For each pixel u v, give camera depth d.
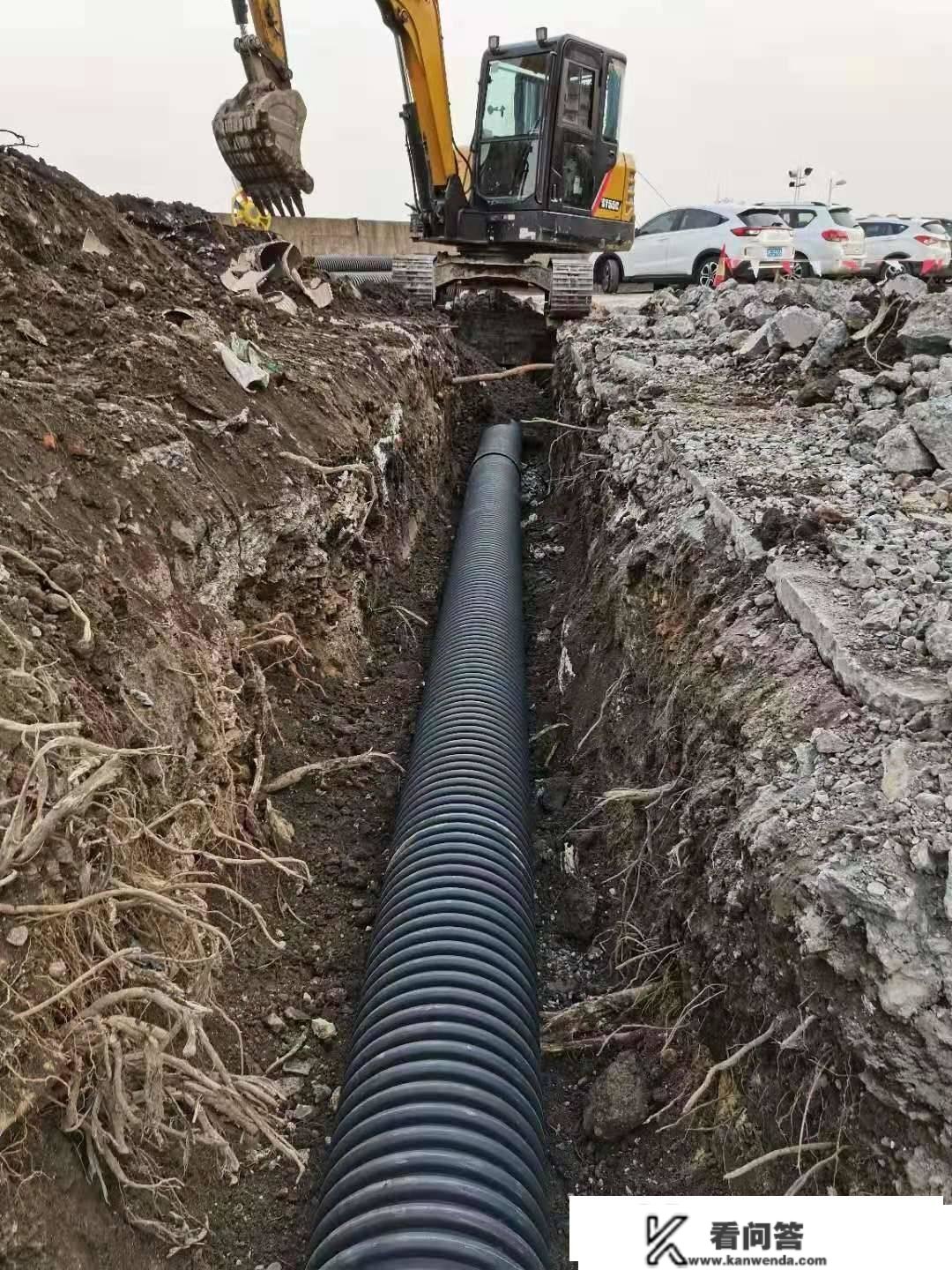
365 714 6.11
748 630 4.38
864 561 4.33
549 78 12.77
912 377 6.64
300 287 8.98
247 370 6.14
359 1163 2.84
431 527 9.31
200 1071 3.06
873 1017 2.71
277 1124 3.54
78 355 5.50
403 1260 2.42
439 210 13.52
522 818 4.62
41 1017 2.60
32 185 6.14
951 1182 2.43
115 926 3.13
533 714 6.66
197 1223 3.04
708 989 3.56
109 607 3.91
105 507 4.36
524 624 7.59
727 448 6.27
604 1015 4.15
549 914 4.89
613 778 5.30
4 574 3.55
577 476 8.90
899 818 3.03
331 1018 4.10
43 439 4.35
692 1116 3.47
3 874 2.58
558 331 14.26
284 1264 3.12
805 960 2.96
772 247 18.27
